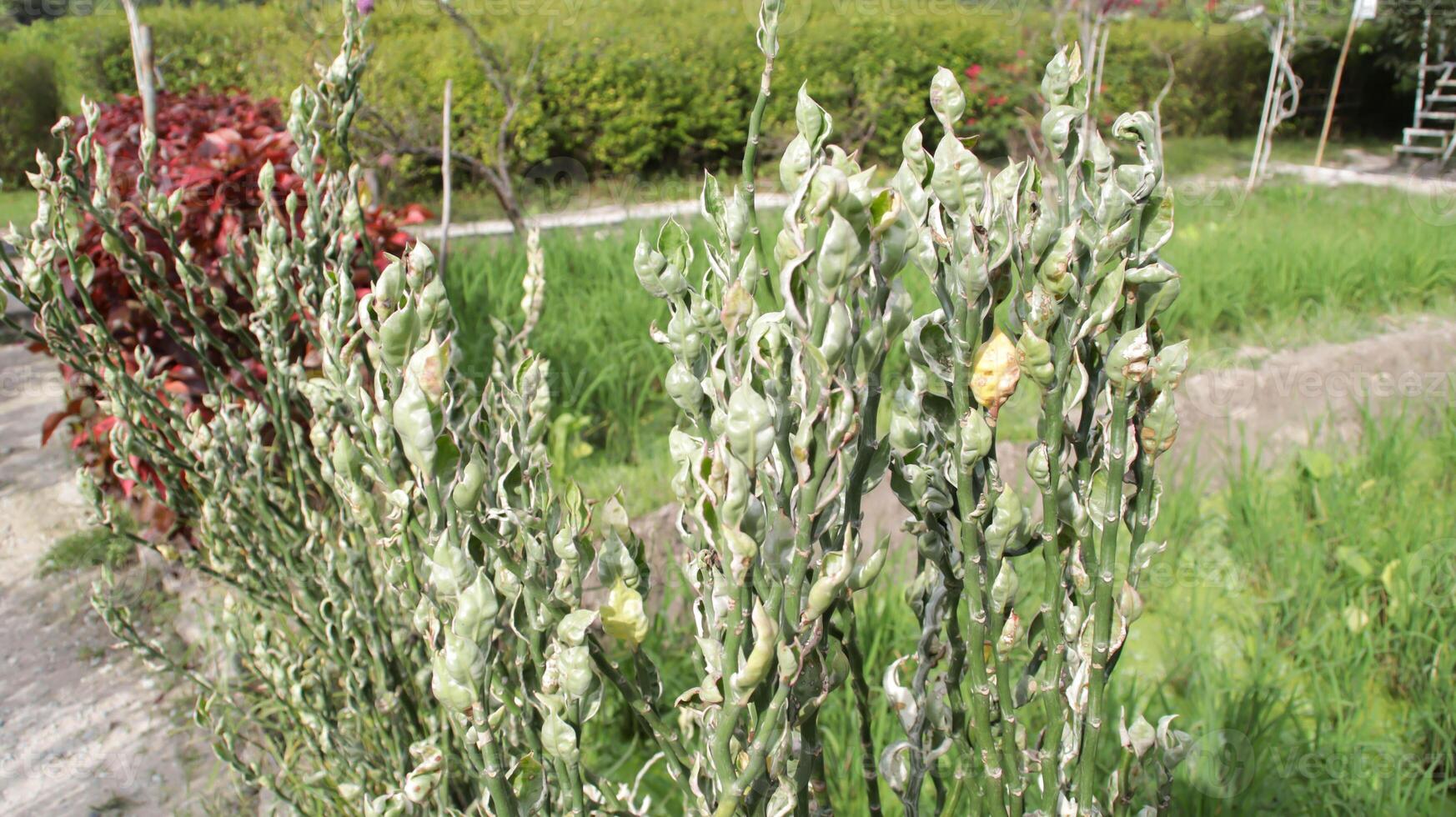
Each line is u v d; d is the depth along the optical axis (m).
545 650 0.87
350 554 1.52
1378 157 12.16
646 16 11.66
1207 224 7.58
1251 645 2.97
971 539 0.81
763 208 7.98
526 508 0.87
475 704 0.73
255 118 4.95
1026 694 0.93
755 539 0.69
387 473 0.89
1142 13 12.38
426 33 11.03
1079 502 0.85
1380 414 4.41
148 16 11.36
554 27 10.65
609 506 0.81
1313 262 6.17
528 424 0.94
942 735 1.00
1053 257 0.74
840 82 11.46
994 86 11.29
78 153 1.54
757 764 0.74
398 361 0.74
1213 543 3.57
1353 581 3.18
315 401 1.28
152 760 2.73
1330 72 13.46
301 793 2.08
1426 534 3.34
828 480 0.78
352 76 1.54
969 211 0.73
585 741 2.28
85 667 3.13
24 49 11.88
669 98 11.19
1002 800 0.89
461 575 0.71
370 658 1.67
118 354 1.62
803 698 0.81
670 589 2.75
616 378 4.48
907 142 0.76
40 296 1.48
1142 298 0.81
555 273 5.54
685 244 0.77
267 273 1.56
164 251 3.08
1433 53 12.59
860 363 0.69
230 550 1.84
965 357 0.76
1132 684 2.39
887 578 2.73
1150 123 0.76
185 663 3.09
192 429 1.73
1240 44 12.49
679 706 0.94
